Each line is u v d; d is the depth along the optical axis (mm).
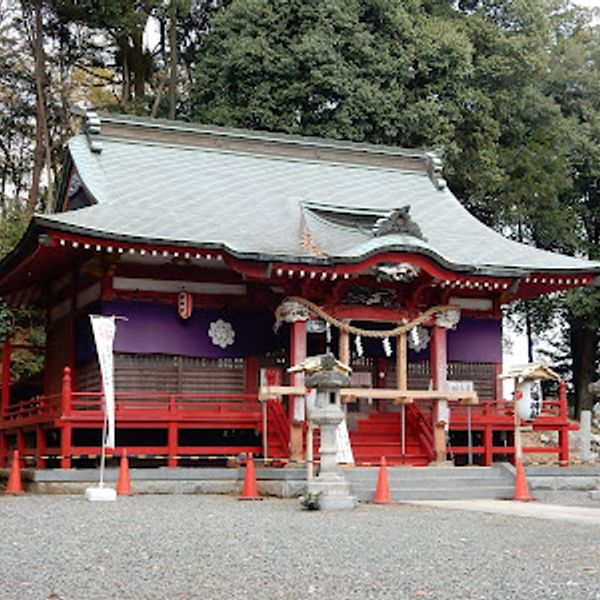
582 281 26516
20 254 24484
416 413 25656
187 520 14820
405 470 22391
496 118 42312
